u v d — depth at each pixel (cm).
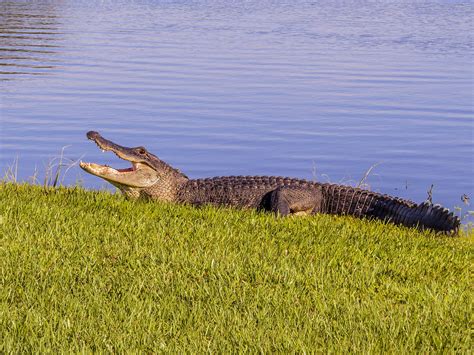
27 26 10381
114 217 1959
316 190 2464
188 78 6406
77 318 1398
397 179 3666
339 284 1630
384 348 1346
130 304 1456
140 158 2347
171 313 1437
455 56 8238
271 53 8175
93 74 6519
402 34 10500
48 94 5581
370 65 7419
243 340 1341
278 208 2348
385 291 1612
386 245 1942
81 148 4103
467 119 4994
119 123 4709
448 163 3953
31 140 4231
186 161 3916
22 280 1542
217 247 1797
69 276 1572
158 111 5075
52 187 2405
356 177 3688
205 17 12800
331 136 4491
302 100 5547
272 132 4559
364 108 5300
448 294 1616
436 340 1390
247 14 13550
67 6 14462
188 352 1297
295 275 1642
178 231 1900
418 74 6888
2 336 1320
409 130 4672
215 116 4962
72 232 1831
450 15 13825
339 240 1922
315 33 10438
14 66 6844
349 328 1406
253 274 1639
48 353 1266
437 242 2064
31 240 1758
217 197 2434
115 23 11438
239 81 6316
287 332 1383
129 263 1666
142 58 7581
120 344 1306
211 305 1481
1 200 2053
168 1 16925
